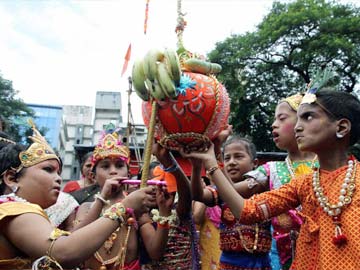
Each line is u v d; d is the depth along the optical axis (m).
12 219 1.76
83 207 3.00
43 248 1.68
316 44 17.00
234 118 18.06
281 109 2.83
